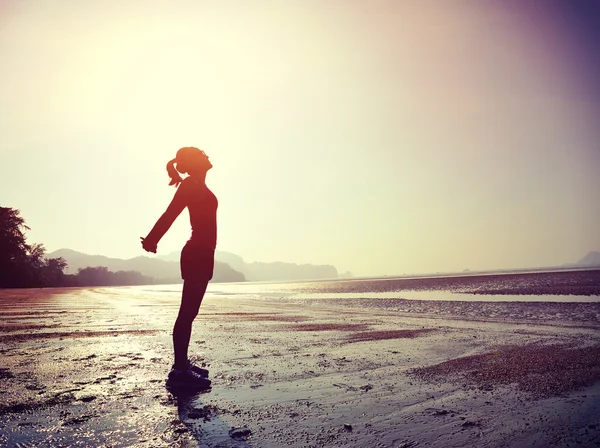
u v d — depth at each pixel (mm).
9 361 3805
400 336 5871
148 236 3088
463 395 2697
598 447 1797
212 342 5332
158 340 5281
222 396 2656
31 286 74000
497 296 18156
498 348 4629
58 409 2318
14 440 1844
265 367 3641
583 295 16969
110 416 2201
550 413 2287
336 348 4777
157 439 1874
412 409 2385
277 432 1989
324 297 25062
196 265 3031
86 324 7457
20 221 71688
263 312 11867
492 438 1919
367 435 1958
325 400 2574
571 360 3791
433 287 35531
